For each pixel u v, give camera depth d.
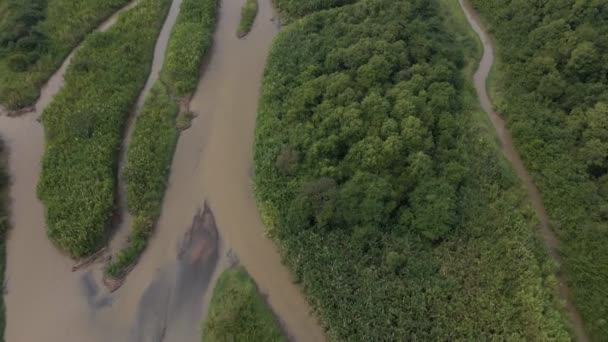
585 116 65.00
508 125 69.69
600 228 55.72
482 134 67.38
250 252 57.78
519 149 66.06
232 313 51.47
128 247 57.25
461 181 60.03
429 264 53.84
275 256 57.38
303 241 56.09
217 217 61.09
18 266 56.84
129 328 52.09
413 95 66.88
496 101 73.25
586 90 67.38
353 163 60.47
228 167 66.38
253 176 64.31
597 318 50.16
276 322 52.06
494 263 53.25
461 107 70.38
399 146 59.75
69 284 55.38
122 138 69.50
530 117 68.50
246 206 62.09
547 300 49.78
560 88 68.75
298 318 52.47
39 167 66.44
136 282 55.47
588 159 61.34
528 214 57.94
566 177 61.12
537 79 72.00
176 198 63.06
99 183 61.66
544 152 64.00
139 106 74.00
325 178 58.72
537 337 47.12
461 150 63.25
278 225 58.12
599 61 68.31
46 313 53.19
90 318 52.81
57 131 68.19
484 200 58.75
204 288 54.94
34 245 58.56
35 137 70.06
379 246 55.66
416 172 58.25
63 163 64.19
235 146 68.75
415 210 56.75
